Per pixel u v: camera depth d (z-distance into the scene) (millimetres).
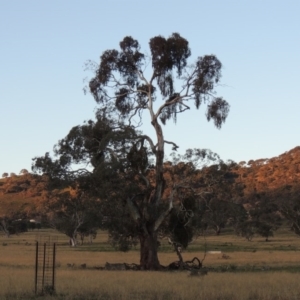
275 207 130125
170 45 46656
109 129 45875
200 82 46469
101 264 52094
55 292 23266
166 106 47094
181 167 46844
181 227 47719
